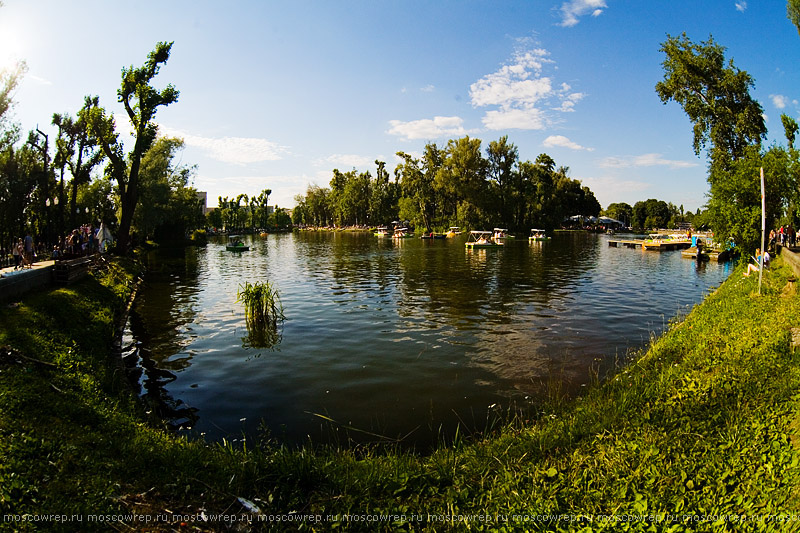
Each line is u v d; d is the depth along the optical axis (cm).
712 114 3181
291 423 914
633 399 815
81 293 1745
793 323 1059
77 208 4262
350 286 2736
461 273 3325
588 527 455
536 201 9994
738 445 594
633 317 1833
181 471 579
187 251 5728
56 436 609
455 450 721
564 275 3170
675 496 501
